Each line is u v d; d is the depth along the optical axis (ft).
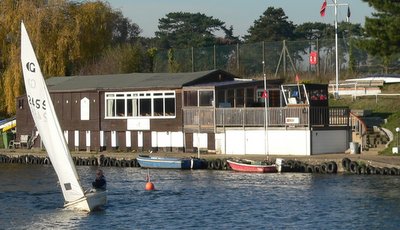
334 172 462.60
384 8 489.26
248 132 535.19
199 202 368.48
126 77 635.25
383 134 530.27
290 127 519.19
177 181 443.73
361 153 510.58
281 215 332.19
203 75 588.91
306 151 514.27
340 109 533.96
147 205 363.35
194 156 527.40
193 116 560.61
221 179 447.83
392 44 485.97
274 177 451.94
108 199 381.40
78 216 339.57
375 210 338.34
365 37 515.91
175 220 326.65
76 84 634.43
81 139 620.49
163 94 575.38
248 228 308.40
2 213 351.25
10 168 552.41
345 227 307.37
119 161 538.06
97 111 609.01
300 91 527.81
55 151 341.21
